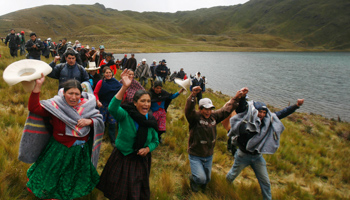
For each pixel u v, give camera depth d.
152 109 5.14
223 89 26.73
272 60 78.00
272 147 3.78
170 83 20.33
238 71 44.41
